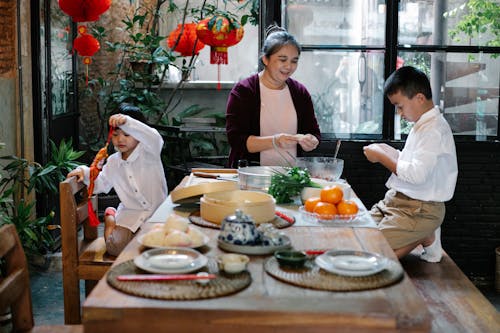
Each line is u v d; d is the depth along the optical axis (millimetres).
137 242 2430
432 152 3348
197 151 7285
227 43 5391
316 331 1812
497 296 4668
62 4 4613
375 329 1803
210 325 1823
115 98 6965
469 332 2842
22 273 2498
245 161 3615
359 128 4824
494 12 4688
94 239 3643
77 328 2559
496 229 4812
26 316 2521
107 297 1899
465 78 4770
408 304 1872
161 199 3637
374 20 4719
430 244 3658
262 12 4734
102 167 3590
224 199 2873
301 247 2412
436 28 4719
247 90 4004
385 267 2143
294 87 4070
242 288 1976
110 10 7312
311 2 4711
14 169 4895
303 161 3523
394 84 3484
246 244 2312
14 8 4820
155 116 7270
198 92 7422
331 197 2783
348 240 2510
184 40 6566
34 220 4840
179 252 2240
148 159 3596
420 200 3508
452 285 3379
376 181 4793
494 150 4734
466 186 4777
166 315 1822
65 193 3186
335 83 4793
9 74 4891
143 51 7262
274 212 2746
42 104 5141
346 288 1968
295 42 3836
